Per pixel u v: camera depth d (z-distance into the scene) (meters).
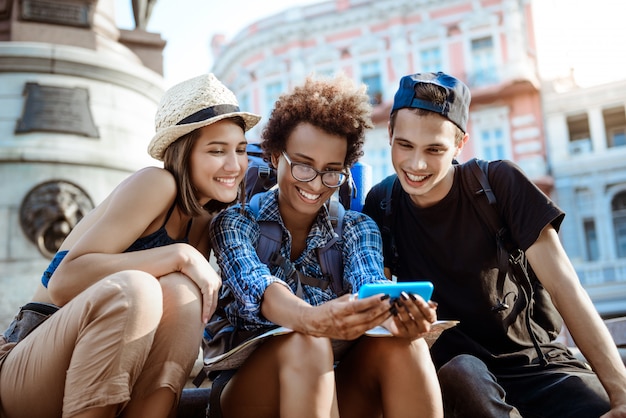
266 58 24.86
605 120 21.59
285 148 1.94
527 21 22.27
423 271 2.10
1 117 3.87
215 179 1.88
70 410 1.47
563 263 1.93
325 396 1.54
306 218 1.98
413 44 23.09
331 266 1.96
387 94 22.98
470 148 21.94
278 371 1.61
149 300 1.51
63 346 1.55
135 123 4.27
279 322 1.65
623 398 1.77
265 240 1.94
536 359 2.04
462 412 1.83
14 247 3.75
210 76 1.92
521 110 21.56
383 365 1.65
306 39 24.44
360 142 2.01
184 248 1.71
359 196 2.27
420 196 2.05
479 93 21.64
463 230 2.04
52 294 1.68
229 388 1.76
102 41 4.52
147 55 4.96
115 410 1.52
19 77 3.94
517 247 2.02
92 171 4.00
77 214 3.91
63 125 3.96
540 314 2.11
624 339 2.59
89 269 1.65
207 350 1.97
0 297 3.68
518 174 2.02
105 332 1.48
